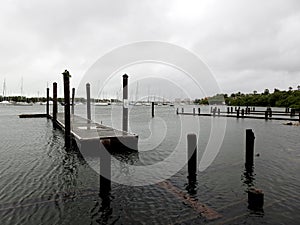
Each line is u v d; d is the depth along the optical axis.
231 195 7.80
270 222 6.09
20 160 12.23
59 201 7.32
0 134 21.53
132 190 8.25
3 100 110.25
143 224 6.04
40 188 8.37
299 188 8.38
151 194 7.89
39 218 6.29
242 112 38.44
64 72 14.20
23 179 9.28
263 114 41.31
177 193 7.99
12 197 7.58
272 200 7.38
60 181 9.11
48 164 11.46
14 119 37.66
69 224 6.02
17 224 5.98
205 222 6.11
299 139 18.69
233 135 21.67
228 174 10.04
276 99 87.31
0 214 6.47
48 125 29.12
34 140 18.33
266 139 18.72
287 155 13.43
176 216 6.43
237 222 6.10
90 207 6.95
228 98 99.12
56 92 25.44
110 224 6.03
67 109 14.34
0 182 8.91
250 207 6.90
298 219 6.23
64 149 14.74
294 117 35.47
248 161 11.10
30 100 115.25
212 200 7.41
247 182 9.03
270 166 11.19
